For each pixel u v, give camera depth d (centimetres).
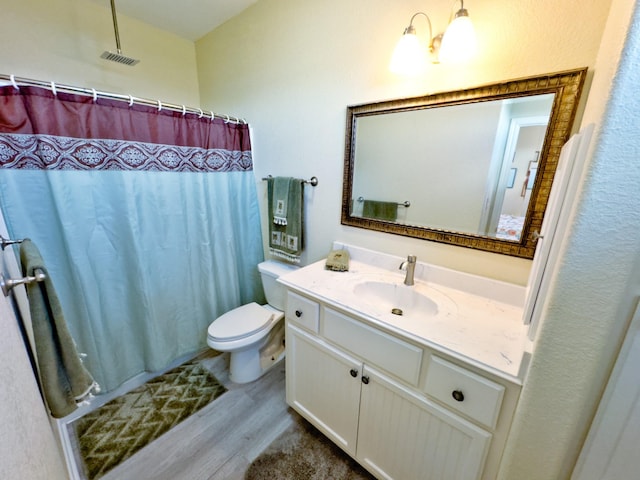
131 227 157
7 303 72
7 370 58
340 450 139
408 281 131
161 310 181
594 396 59
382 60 132
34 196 130
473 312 107
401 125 132
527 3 94
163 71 219
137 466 130
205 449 138
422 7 116
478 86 107
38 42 167
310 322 127
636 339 52
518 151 104
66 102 130
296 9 158
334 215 169
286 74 172
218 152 190
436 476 99
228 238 206
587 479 64
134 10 188
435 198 128
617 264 51
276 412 160
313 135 168
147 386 178
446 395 89
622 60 46
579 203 53
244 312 188
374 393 110
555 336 60
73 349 89
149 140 158
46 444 78
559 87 92
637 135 46
